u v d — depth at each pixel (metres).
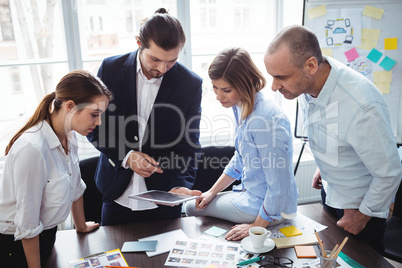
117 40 2.65
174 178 1.74
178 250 1.33
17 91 2.65
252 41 2.90
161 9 1.51
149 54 1.43
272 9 2.83
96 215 2.12
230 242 1.39
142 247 1.35
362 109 1.30
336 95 1.36
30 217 1.18
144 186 1.76
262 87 1.47
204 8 2.69
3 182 1.22
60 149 1.33
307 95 1.51
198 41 2.75
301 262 1.24
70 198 1.37
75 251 1.36
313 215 1.60
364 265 1.22
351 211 1.46
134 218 1.80
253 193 1.56
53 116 1.31
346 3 2.51
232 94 1.46
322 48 2.54
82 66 2.54
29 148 1.17
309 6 2.50
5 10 2.48
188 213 1.82
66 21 2.41
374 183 1.35
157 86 1.68
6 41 2.54
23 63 2.43
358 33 2.54
